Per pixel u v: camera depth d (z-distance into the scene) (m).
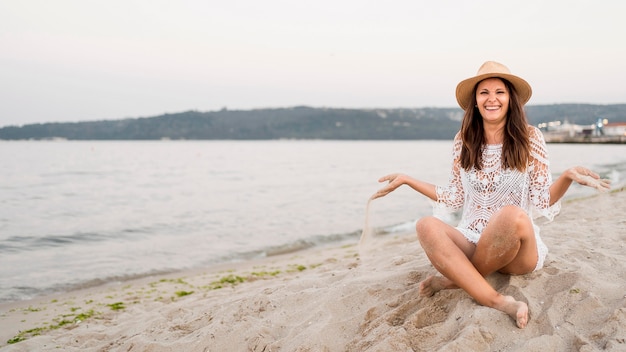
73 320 5.56
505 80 3.31
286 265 8.70
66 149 114.38
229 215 16.69
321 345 3.16
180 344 3.61
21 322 5.80
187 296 6.33
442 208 3.66
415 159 64.69
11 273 9.29
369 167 46.94
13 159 60.72
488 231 2.98
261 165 51.91
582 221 6.44
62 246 11.98
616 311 2.70
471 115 3.47
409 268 4.32
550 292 3.13
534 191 3.31
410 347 2.83
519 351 2.55
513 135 3.29
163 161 61.22
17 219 16.00
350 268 5.67
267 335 3.47
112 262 10.16
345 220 15.20
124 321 5.13
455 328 2.91
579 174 3.02
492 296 2.96
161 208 18.64
